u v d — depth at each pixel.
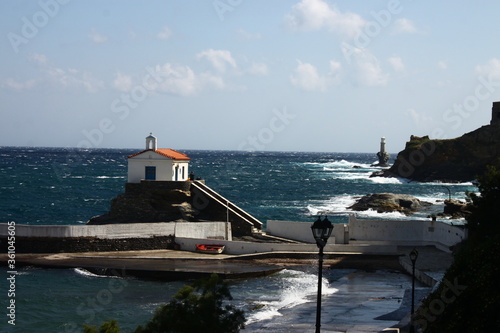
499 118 175.38
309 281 45.59
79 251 52.75
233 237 60.38
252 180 187.25
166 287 44.31
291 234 61.09
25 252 51.88
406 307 36.84
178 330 20.69
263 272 47.38
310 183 179.62
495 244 27.44
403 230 57.75
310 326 31.95
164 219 60.34
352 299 39.72
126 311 37.88
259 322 33.25
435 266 47.06
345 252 53.22
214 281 22.50
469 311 26.00
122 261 49.97
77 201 115.62
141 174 62.19
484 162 169.88
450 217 97.25
